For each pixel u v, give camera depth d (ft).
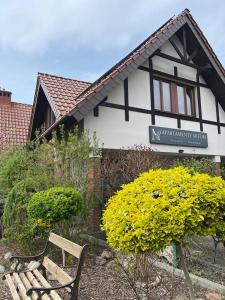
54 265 14.64
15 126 51.65
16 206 23.26
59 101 32.96
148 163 27.84
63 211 20.22
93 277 17.88
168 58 37.47
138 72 34.88
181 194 10.68
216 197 10.67
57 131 29.48
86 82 41.14
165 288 15.69
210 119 41.42
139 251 10.59
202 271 18.54
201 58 40.04
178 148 36.99
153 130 34.68
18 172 27.50
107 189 27.17
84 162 24.45
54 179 24.11
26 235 22.07
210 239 25.77
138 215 10.46
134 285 14.71
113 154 30.78
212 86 41.83
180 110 39.09
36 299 12.09
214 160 41.01
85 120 30.09
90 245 23.16
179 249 11.35
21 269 18.26
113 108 32.22
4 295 15.85
